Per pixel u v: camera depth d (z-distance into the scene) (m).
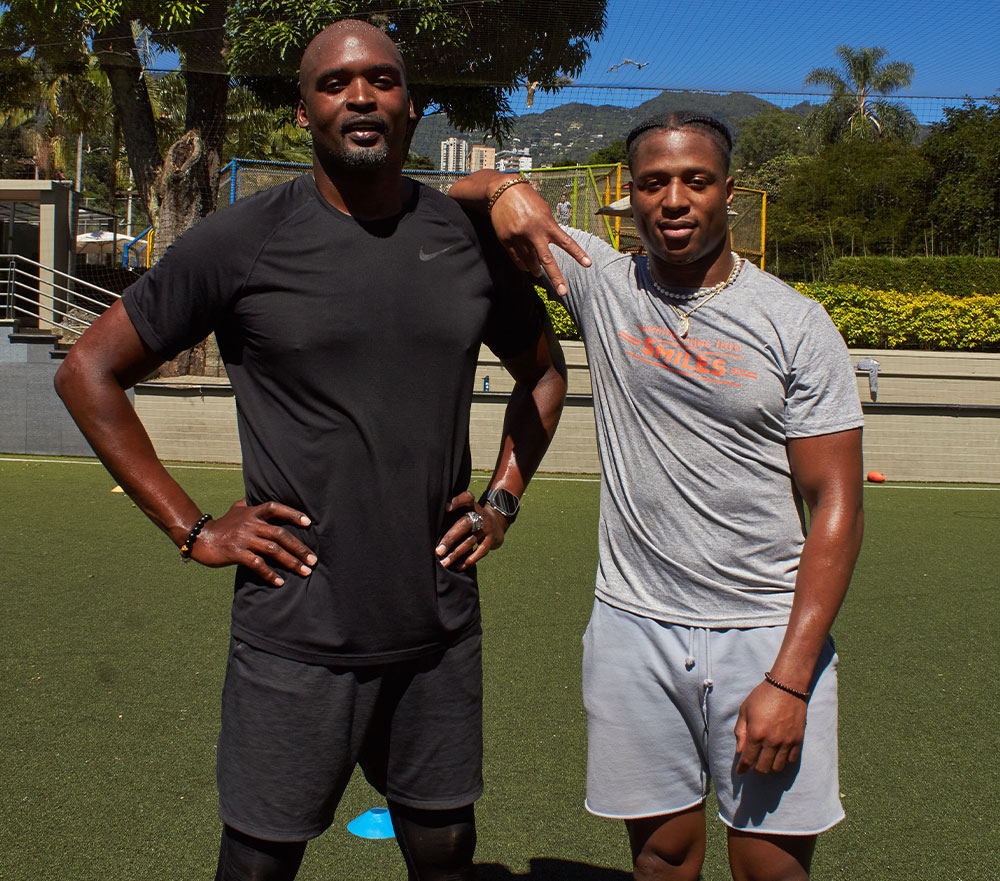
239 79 12.13
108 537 6.30
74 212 15.21
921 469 9.95
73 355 1.79
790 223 28.11
